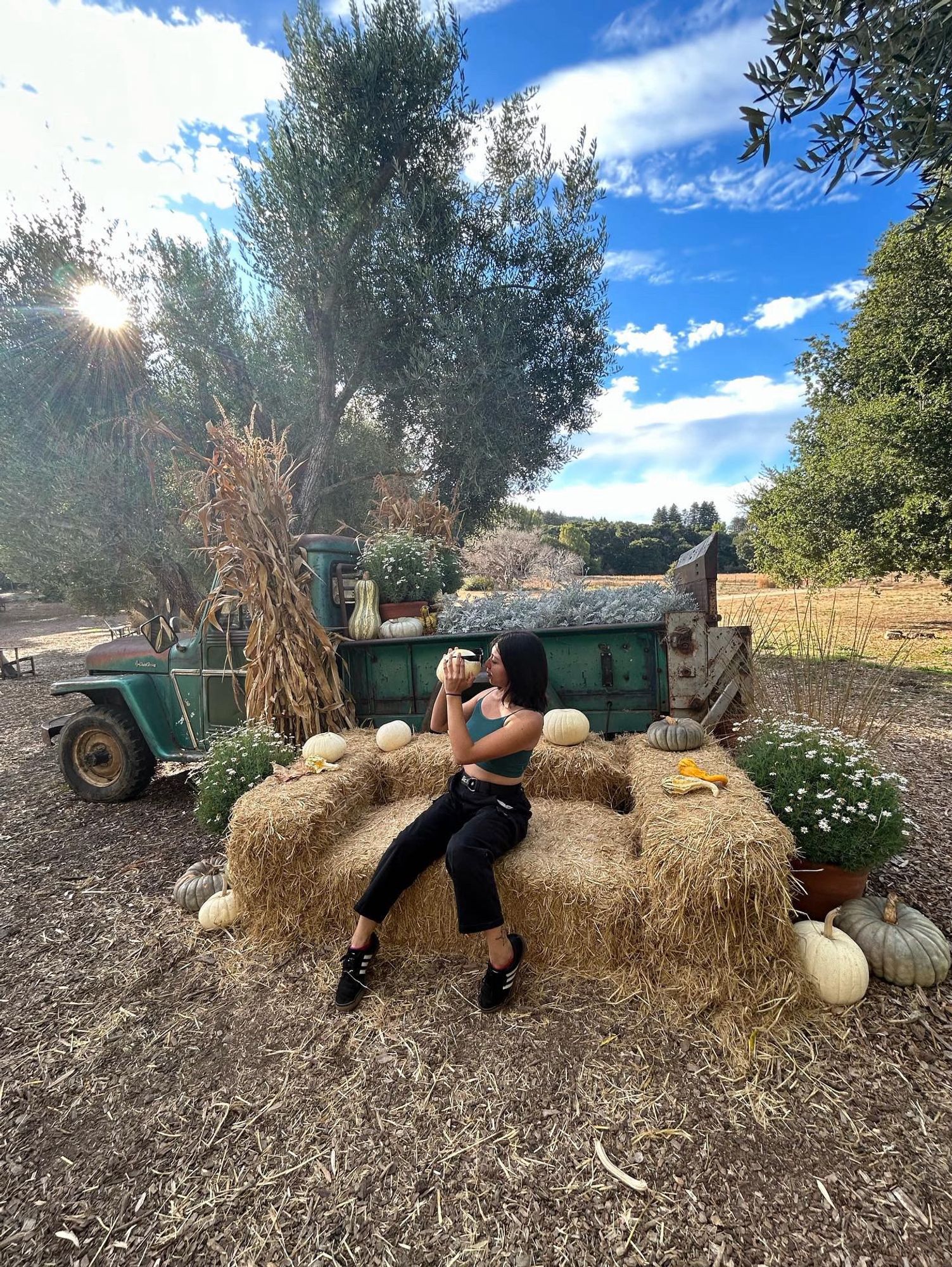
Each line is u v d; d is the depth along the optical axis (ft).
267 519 12.89
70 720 15.28
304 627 12.85
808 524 33.32
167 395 30.48
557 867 7.90
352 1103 6.16
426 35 28.78
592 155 31.27
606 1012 7.13
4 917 10.27
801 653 15.38
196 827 13.65
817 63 5.91
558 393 33.99
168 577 31.14
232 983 8.20
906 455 28.50
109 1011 7.81
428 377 30.17
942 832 11.55
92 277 28.89
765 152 6.39
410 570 15.28
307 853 8.76
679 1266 4.51
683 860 6.96
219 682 14.44
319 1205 5.18
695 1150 5.42
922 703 21.15
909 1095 5.85
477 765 8.01
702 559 12.15
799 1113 5.73
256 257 30.48
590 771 10.35
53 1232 5.10
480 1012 7.27
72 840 13.35
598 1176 5.25
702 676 11.09
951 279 27.68
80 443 27.94
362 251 29.40
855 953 7.09
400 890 7.78
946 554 28.19
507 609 13.28
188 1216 5.16
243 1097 6.35
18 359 28.04
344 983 7.54
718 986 6.91
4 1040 7.39
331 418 32.40
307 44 27.99
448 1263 4.65
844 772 8.49
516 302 31.09
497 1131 5.74
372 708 13.67
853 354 33.09
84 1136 6.02
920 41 5.31
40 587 30.99
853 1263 4.44
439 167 30.81
